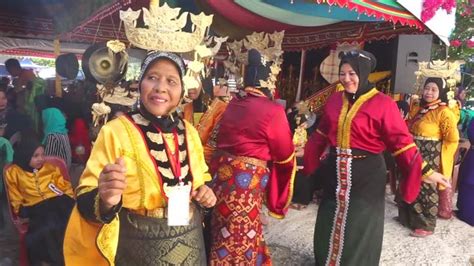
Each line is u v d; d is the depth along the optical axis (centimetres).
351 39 623
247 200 292
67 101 439
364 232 328
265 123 289
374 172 328
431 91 477
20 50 955
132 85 233
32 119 390
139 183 180
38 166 311
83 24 514
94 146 183
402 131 318
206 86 378
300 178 537
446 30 514
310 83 738
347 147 328
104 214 162
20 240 314
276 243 432
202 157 210
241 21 576
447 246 446
